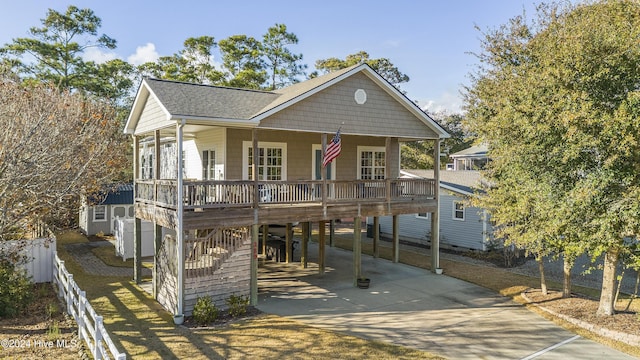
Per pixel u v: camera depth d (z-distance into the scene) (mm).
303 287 13773
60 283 11547
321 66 42469
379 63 40469
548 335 9445
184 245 10648
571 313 10672
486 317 10750
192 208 10711
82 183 14219
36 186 10570
